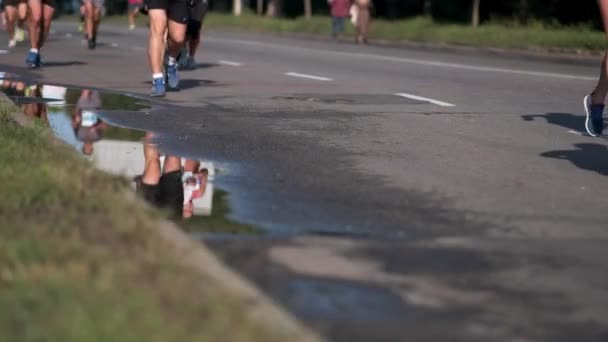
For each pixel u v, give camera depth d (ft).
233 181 45.91
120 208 34.37
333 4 244.83
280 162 51.29
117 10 466.70
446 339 25.99
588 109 62.75
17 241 29.09
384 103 79.10
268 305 26.68
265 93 85.25
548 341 26.27
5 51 134.72
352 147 56.59
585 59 158.30
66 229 31.30
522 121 69.77
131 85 88.94
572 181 48.47
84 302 24.63
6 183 36.47
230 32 270.26
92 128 60.80
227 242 34.24
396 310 27.94
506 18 263.49
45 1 104.42
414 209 41.16
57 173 38.68
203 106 74.49
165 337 22.93
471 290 30.19
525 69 120.67
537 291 30.40
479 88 93.04
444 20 312.09
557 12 264.31
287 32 278.67
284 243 34.47
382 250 34.19
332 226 37.52
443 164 52.03
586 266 33.32
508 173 50.08
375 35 237.04
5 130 49.32
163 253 29.45
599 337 26.71
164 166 48.62
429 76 106.83
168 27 82.17
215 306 25.18
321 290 29.22
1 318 23.82
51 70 103.35
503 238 36.73
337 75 106.52
